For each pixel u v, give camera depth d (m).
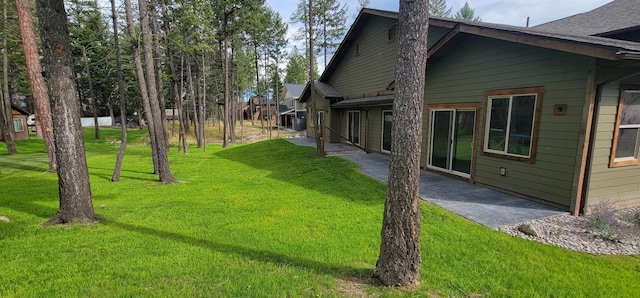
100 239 4.18
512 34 5.61
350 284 2.97
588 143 5.06
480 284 3.03
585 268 3.40
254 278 3.08
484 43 6.86
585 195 5.20
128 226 4.79
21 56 19.72
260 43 27.69
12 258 3.53
